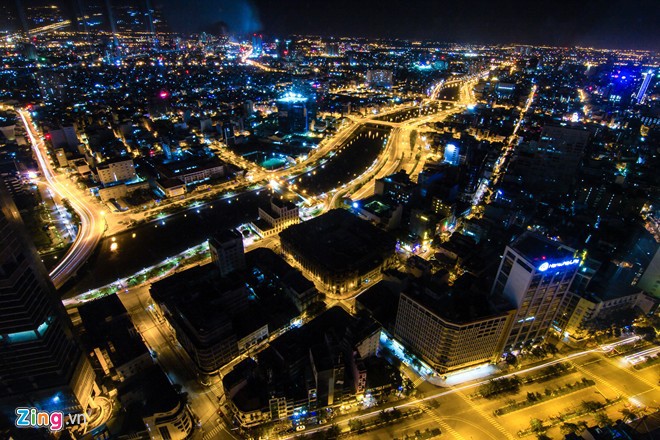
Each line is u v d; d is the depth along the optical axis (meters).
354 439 180.12
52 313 171.00
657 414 191.12
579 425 183.38
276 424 183.00
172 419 172.50
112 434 179.50
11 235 152.50
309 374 188.38
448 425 186.62
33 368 165.50
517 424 187.38
